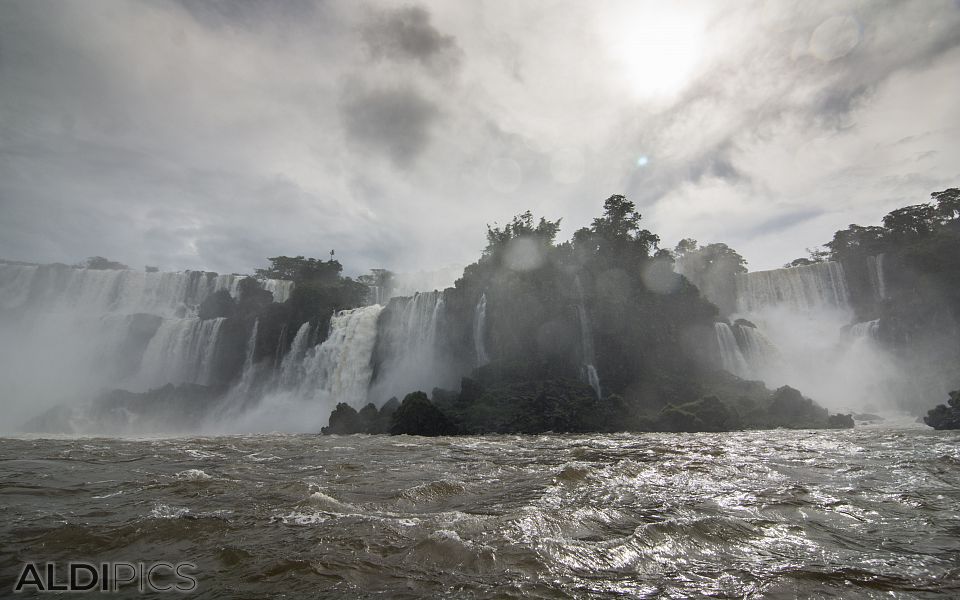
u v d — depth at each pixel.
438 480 11.48
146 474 12.25
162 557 5.86
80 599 4.67
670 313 61.75
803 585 4.97
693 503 8.67
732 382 55.16
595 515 7.76
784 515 7.76
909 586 4.96
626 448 19.89
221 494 9.51
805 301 72.75
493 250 65.69
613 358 56.19
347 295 76.94
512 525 7.07
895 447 18.81
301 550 6.04
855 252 70.31
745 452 17.33
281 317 72.38
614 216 67.56
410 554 5.89
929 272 60.00
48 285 72.12
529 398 46.84
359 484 10.92
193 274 77.38
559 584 5.00
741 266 81.19
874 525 7.23
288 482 10.84
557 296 58.38
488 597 4.66
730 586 4.96
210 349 69.62
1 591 4.84
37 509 8.19
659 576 5.22
